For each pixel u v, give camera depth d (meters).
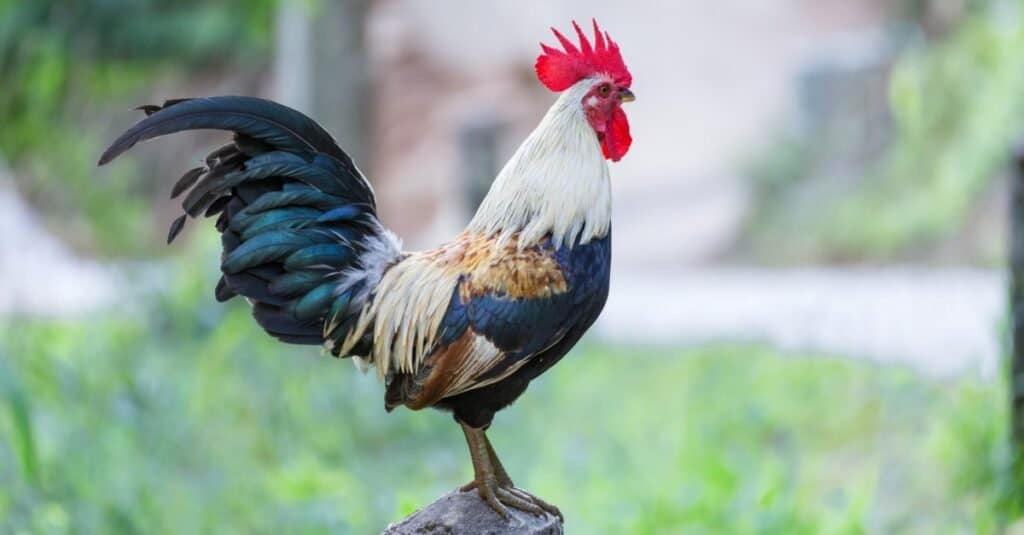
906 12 39.47
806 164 36.16
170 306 18.14
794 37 43.19
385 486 12.52
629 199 39.34
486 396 6.93
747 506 11.48
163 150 39.75
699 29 43.91
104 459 11.81
